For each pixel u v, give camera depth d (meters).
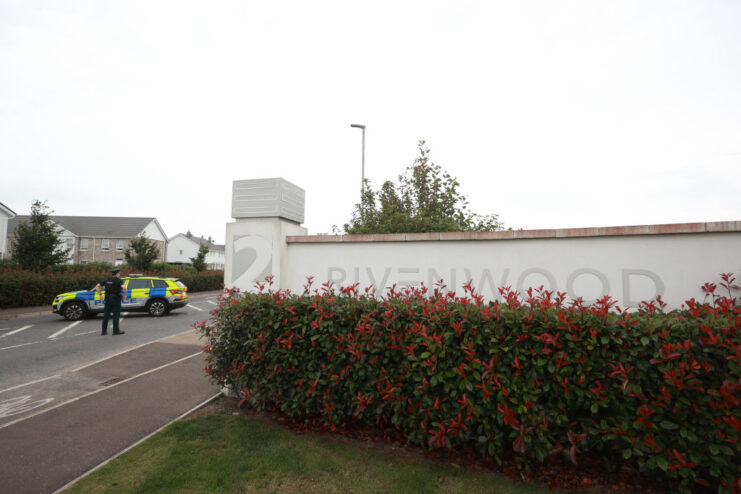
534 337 2.86
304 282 5.85
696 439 2.42
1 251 25.33
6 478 3.12
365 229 9.78
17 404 5.10
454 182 11.02
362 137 18.19
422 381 3.16
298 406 3.83
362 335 3.44
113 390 5.38
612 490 2.83
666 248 4.20
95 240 48.00
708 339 2.46
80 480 3.03
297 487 2.91
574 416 2.92
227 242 6.16
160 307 15.04
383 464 3.23
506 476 3.03
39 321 13.39
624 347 2.70
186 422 4.09
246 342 3.92
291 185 6.30
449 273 5.11
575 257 4.56
